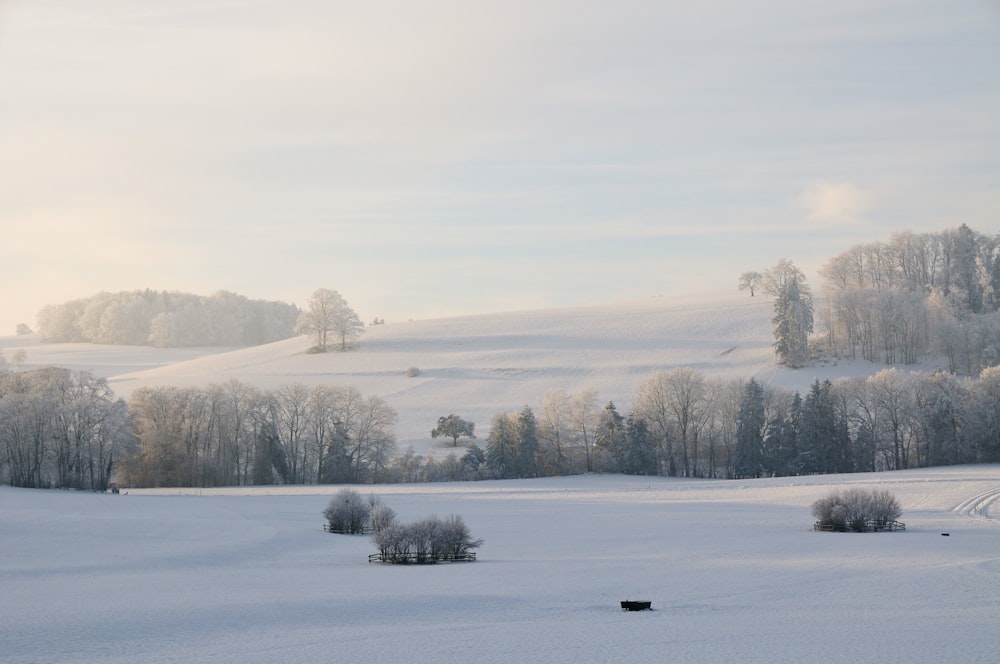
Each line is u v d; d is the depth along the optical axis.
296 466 127.69
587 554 49.56
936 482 87.88
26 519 66.75
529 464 124.06
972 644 22.91
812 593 32.97
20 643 25.16
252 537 59.94
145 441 118.94
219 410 125.44
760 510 76.62
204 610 30.73
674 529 63.03
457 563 46.44
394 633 26.02
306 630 26.86
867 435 117.88
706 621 27.23
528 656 22.38
